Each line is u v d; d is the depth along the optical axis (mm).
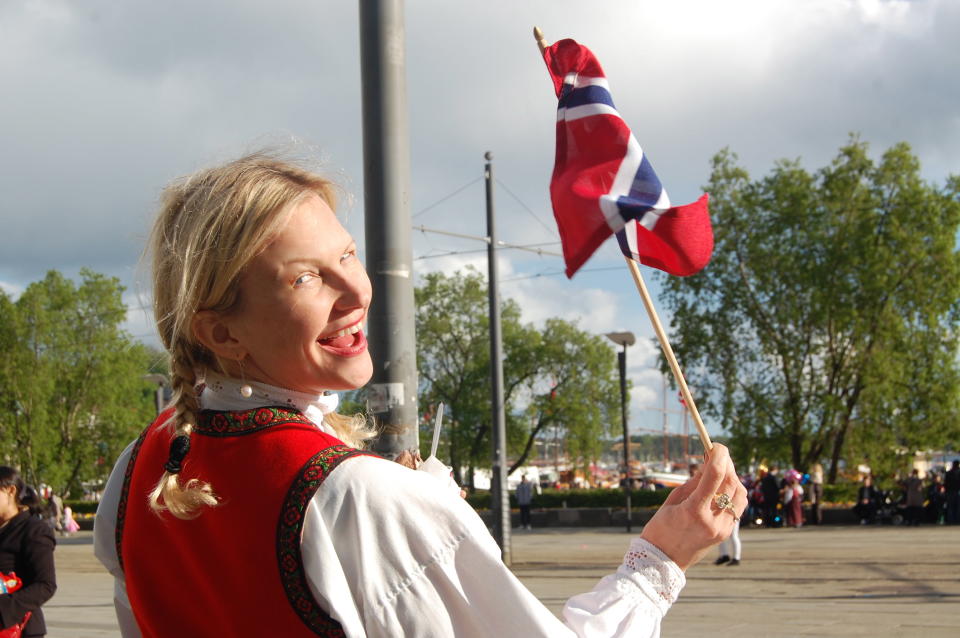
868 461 33812
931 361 33062
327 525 1244
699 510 1482
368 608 1214
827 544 21016
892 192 33188
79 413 51438
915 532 23922
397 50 6352
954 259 32594
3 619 4230
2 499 4422
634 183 1833
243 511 1294
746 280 34469
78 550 29047
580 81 1915
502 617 1236
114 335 51719
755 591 13062
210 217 1412
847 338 33906
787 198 34031
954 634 9203
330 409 1530
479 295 51000
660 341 1654
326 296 1433
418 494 1267
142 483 1496
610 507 34531
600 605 1435
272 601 1253
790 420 33781
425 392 51125
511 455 53781
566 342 52625
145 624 1440
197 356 1467
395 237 6258
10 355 50031
